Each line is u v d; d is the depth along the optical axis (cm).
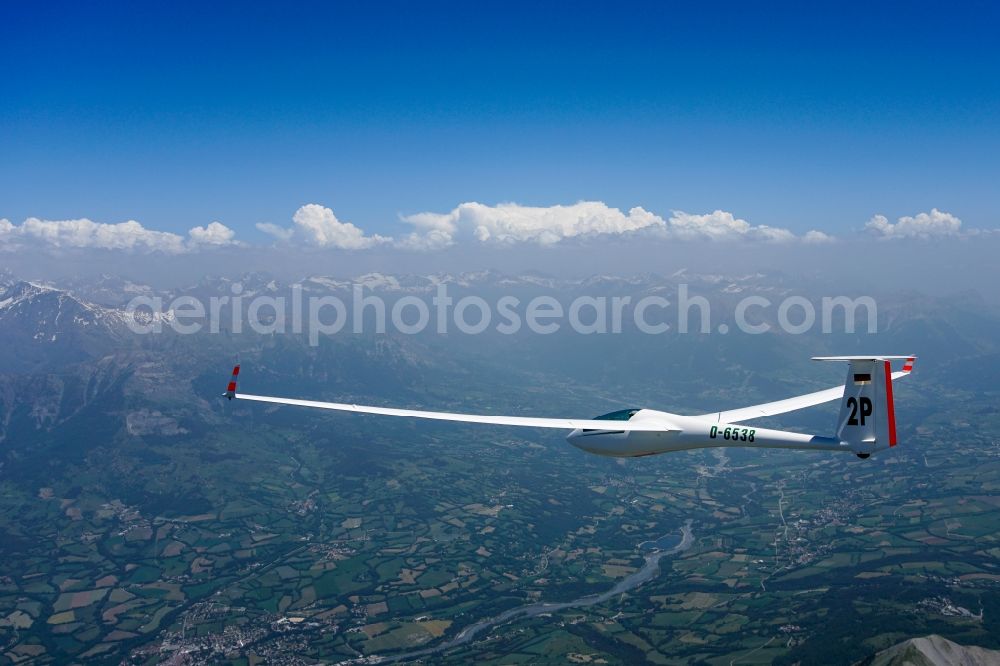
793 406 3962
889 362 3197
